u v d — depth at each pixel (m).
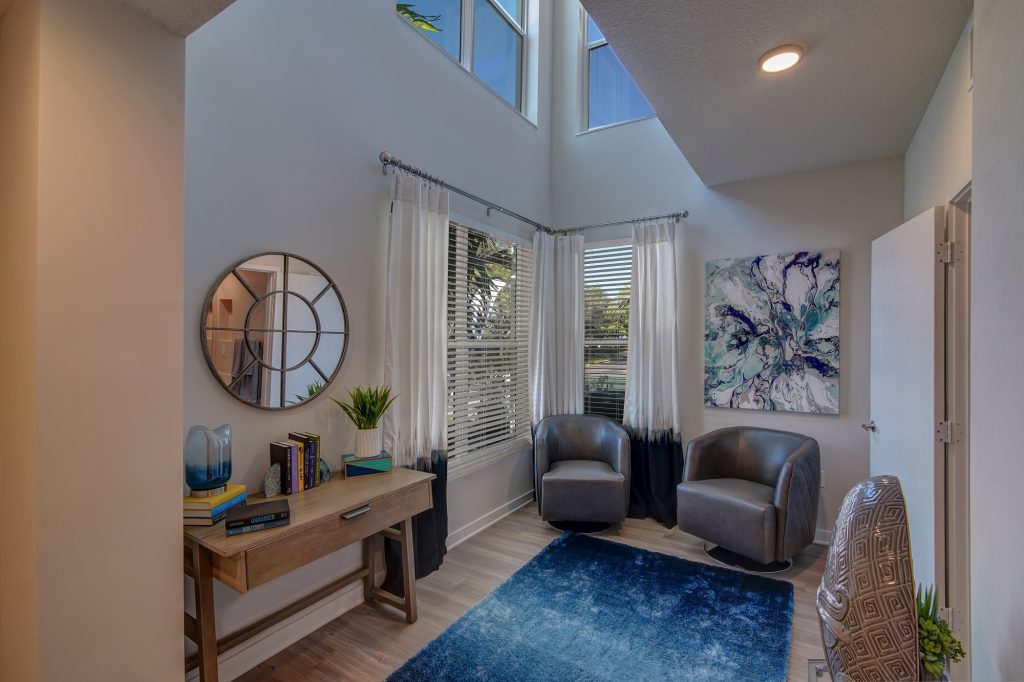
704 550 3.37
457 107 3.47
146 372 1.54
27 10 1.39
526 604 2.65
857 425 3.43
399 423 2.83
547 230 4.48
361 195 2.72
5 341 1.47
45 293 1.34
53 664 1.35
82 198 1.41
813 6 1.84
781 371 3.66
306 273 2.42
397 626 2.45
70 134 1.39
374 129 2.80
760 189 3.79
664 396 4.00
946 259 2.19
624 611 2.58
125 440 1.49
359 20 2.73
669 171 4.18
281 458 2.17
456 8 3.67
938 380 2.19
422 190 3.00
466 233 3.59
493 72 4.16
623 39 2.06
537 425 4.21
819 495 3.48
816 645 2.31
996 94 1.21
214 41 2.07
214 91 2.06
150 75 1.56
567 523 3.88
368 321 2.76
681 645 2.29
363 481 2.41
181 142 1.63
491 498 3.90
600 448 4.05
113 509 1.47
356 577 2.59
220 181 2.08
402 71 3.01
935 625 1.21
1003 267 1.16
